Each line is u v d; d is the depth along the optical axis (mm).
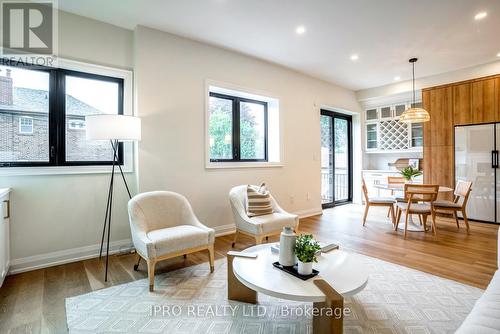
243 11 3008
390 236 3871
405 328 1777
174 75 3547
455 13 3064
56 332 1753
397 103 6160
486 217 4641
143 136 3289
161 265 2859
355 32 3527
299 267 1759
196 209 3766
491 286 1566
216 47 3959
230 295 2145
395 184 4816
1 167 2670
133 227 2631
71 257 2988
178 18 3152
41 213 2826
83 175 3076
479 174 4719
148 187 3324
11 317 1914
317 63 4688
